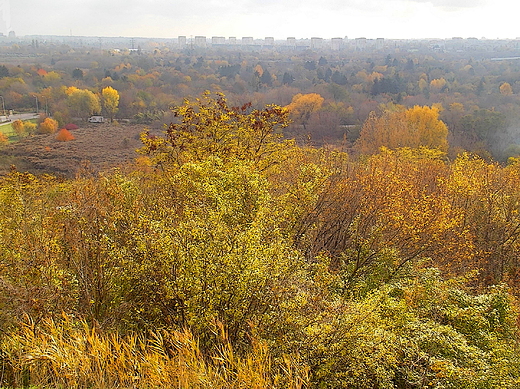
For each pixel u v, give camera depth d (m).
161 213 9.71
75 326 7.05
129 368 6.22
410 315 9.47
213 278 6.86
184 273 7.05
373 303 8.66
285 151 16.42
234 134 16.27
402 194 14.13
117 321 7.61
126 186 11.88
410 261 13.60
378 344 7.55
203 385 5.97
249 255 6.97
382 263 13.26
